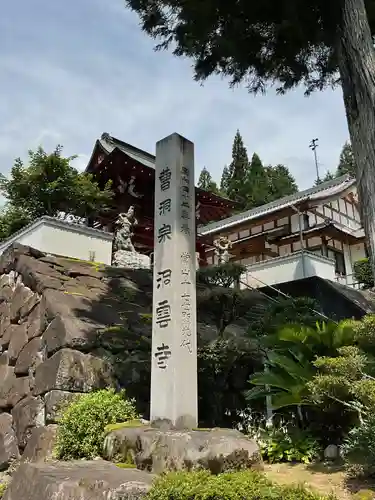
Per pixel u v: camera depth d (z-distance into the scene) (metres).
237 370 8.43
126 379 7.68
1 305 10.86
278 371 6.71
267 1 7.77
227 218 29.02
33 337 8.81
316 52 8.77
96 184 17.66
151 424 5.82
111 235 13.70
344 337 6.43
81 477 4.50
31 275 9.99
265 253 25.97
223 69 9.32
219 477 3.82
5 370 9.33
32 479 4.84
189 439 4.84
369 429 4.76
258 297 13.10
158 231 6.66
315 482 4.87
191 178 6.91
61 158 16.75
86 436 6.03
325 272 17.09
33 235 12.57
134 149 23.03
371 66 5.65
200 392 7.95
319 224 23.75
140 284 11.77
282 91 9.73
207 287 11.16
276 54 8.88
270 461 5.99
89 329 8.16
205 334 9.50
